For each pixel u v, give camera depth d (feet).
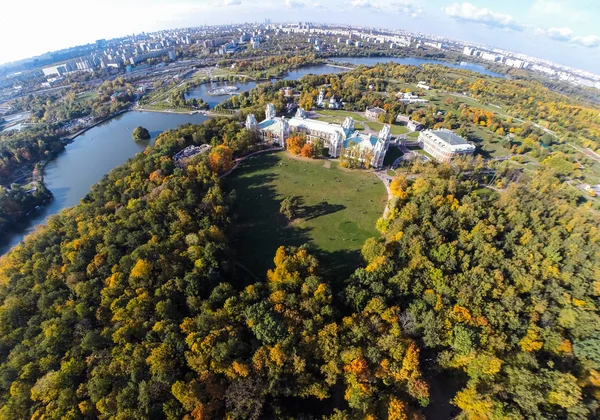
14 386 361.10
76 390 353.51
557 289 479.41
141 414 323.16
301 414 359.05
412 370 379.55
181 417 329.72
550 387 367.25
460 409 403.13
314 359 397.19
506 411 352.08
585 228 593.01
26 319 454.81
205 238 546.26
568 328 448.24
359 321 426.51
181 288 459.73
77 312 433.48
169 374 355.36
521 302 449.89
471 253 538.47
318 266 525.34
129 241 540.11
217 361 365.20
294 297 444.55
